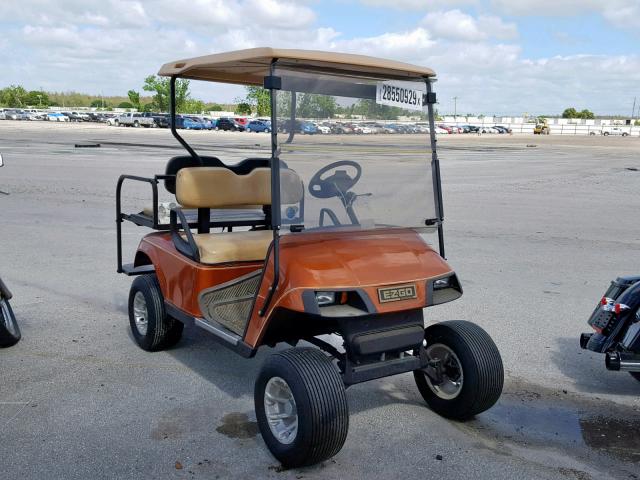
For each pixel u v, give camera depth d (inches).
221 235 184.4
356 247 142.4
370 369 139.1
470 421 157.2
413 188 153.1
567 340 216.1
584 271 309.3
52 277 282.4
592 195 611.2
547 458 140.3
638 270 312.7
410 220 152.8
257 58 137.5
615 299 166.6
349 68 143.3
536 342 213.5
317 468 134.0
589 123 4877.0
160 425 151.5
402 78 151.7
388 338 136.7
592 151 1470.2
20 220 414.3
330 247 140.5
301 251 137.6
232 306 165.2
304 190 138.3
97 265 304.5
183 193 189.0
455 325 153.3
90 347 202.4
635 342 158.4
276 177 133.4
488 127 3609.7
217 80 205.2
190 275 169.3
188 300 170.6
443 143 1878.7
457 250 354.0
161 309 190.7
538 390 176.7
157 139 1423.5
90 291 263.1
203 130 2263.8
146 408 160.2
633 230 422.6
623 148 1664.6
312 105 139.2
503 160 1099.3
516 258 335.9
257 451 140.3
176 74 189.6
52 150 996.6
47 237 364.8
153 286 192.4
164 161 825.5
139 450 139.6
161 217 192.9
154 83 2807.6
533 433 151.9
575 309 249.3
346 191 144.6
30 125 2222.0
